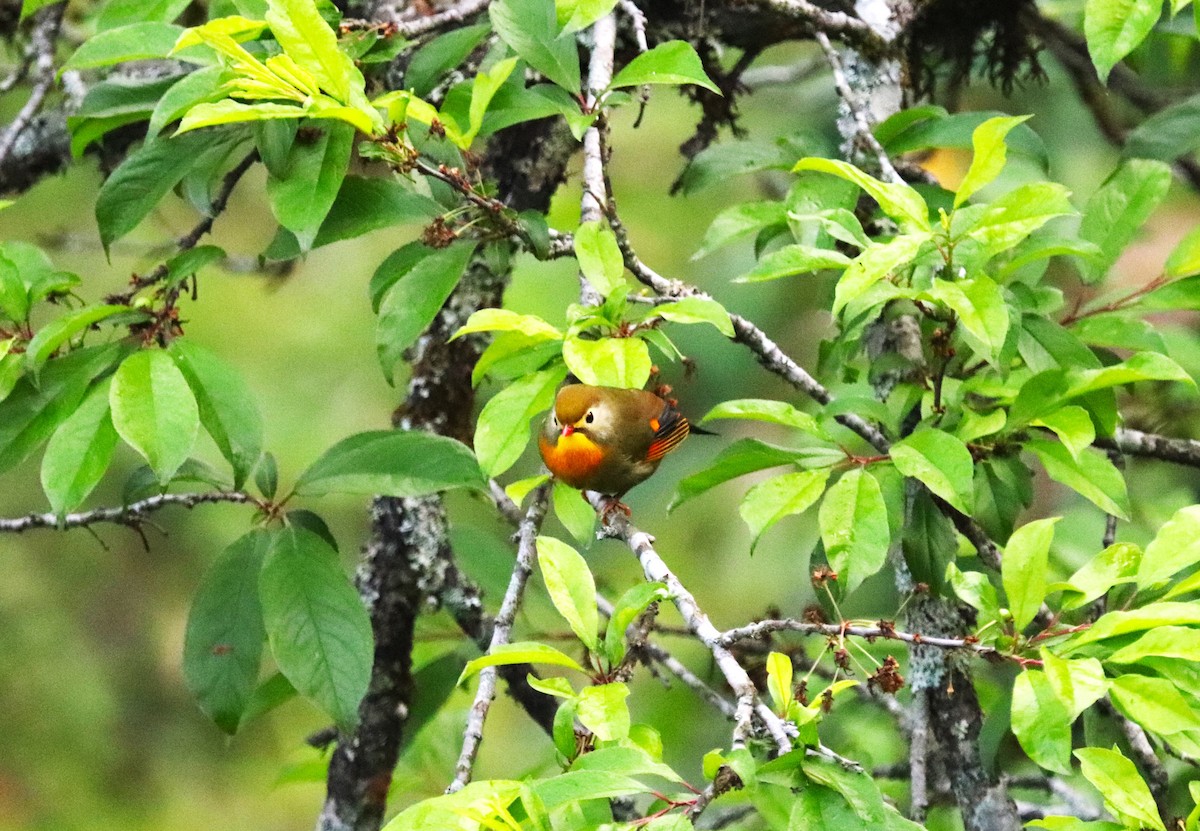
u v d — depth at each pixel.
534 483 7.93
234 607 8.47
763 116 15.28
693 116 15.69
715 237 8.66
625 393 9.02
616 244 7.17
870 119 10.14
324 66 6.92
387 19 10.84
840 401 7.72
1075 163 14.08
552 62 7.63
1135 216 8.64
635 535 7.38
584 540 7.79
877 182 7.00
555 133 10.98
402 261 8.12
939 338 7.60
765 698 10.26
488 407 6.73
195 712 16.69
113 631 16.48
